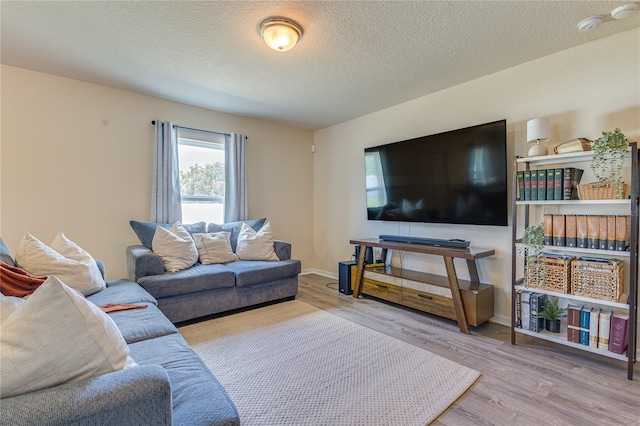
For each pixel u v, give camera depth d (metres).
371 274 3.40
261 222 3.82
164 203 3.41
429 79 2.94
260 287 3.10
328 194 4.67
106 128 3.16
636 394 1.67
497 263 2.78
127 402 0.73
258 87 3.13
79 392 0.71
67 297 0.81
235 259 3.39
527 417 1.49
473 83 2.95
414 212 3.33
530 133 2.28
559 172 2.11
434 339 2.39
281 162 4.56
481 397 1.65
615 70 2.16
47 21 2.02
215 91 3.25
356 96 3.38
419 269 3.40
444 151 3.04
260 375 1.85
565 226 2.11
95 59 2.56
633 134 2.09
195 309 2.68
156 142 3.37
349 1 1.81
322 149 4.78
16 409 0.65
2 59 2.58
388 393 1.67
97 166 3.12
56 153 2.92
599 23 1.99
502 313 2.74
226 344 2.27
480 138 2.75
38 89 2.83
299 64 2.63
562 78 2.40
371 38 2.21
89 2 1.83
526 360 2.05
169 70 2.76
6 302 0.95
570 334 2.08
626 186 1.95
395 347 2.23
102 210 3.16
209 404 0.95
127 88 3.20
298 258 4.77
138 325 1.58
